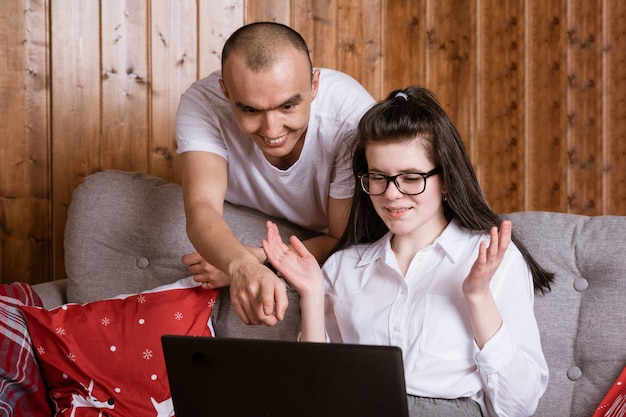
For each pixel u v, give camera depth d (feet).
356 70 10.20
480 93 10.92
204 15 9.31
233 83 4.85
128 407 5.40
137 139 9.09
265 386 3.40
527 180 11.25
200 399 3.52
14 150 8.62
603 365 4.94
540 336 5.09
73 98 8.81
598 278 5.11
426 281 4.90
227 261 4.47
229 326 5.82
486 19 10.91
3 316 5.46
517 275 4.76
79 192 6.53
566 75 11.43
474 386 4.59
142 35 9.06
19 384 5.32
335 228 5.91
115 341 5.53
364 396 3.28
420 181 4.70
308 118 5.06
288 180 5.87
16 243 8.67
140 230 6.26
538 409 5.00
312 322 4.71
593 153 11.60
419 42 10.53
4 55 8.53
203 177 5.65
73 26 8.77
